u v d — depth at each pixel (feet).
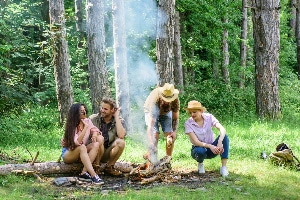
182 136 36.78
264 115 48.70
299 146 32.09
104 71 44.42
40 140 37.65
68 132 22.62
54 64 46.60
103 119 24.11
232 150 30.48
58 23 46.21
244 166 25.59
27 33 70.08
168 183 22.40
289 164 25.64
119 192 20.66
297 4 90.17
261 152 28.68
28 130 42.22
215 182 22.26
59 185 21.39
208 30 64.34
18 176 22.41
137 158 28.58
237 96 57.36
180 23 63.72
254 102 57.67
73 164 23.61
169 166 23.71
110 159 23.68
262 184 21.91
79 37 66.49
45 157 28.60
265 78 48.62
